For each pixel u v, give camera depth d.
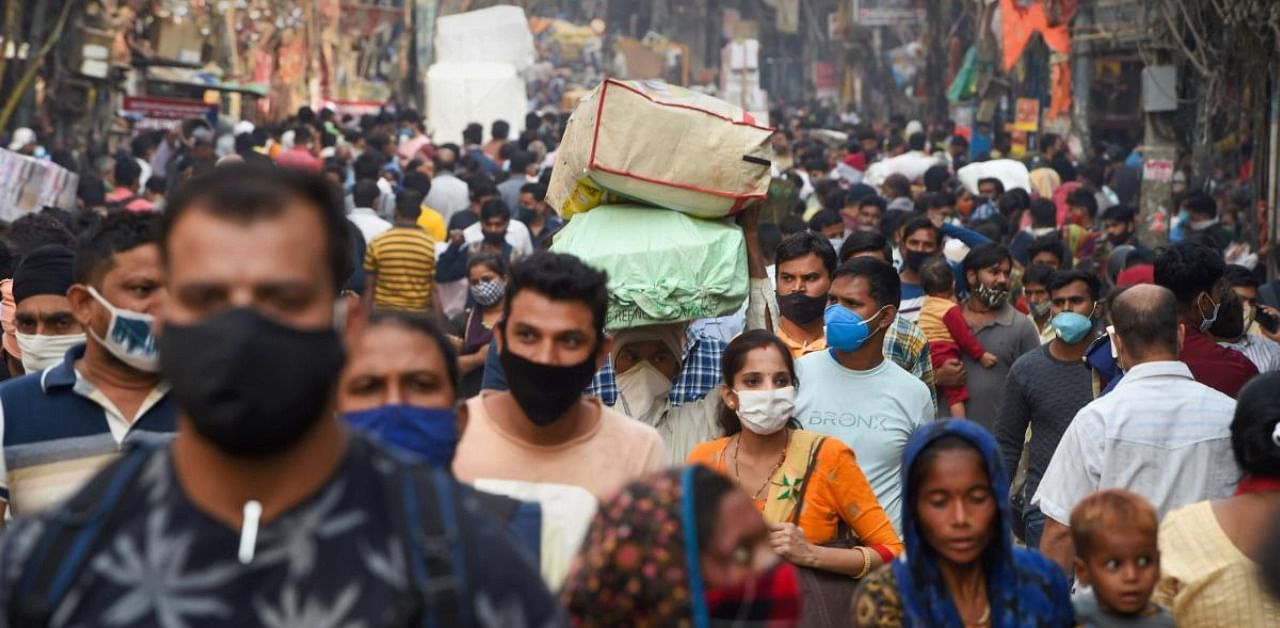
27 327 5.09
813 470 5.07
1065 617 3.68
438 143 30.48
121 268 4.07
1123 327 5.18
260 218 1.96
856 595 3.67
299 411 1.91
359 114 35.38
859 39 54.22
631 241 5.84
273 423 1.90
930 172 16.59
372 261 10.55
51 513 1.97
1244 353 6.50
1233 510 4.08
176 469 1.97
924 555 3.60
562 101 49.31
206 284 1.94
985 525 3.54
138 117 22.41
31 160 10.61
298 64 31.95
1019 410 6.92
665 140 5.86
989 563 3.60
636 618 2.60
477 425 4.07
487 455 4.02
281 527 1.94
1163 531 4.18
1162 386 5.10
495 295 9.11
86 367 4.24
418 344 3.45
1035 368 6.86
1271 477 4.05
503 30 32.81
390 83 39.91
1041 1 26.53
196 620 1.91
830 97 61.16
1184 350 6.14
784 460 5.12
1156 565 3.85
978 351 8.08
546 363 3.87
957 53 38.03
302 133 20.08
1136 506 3.82
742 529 2.60
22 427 4.17
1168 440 5.04
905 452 3.64
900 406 5.80
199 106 22.88
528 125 27.19
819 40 65.75
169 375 1.92
